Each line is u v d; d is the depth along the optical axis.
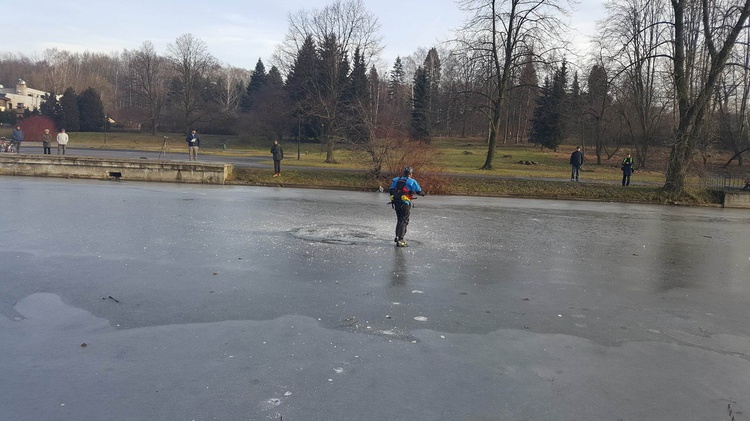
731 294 9.18
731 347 6.56
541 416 4.66
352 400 4.82
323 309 7.41
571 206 23.48
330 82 50.03
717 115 44.25
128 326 6.53
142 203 17.95
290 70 59.81
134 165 26.72
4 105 99.62
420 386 5.15
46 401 4.64
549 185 27.80
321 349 5.98
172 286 8.28
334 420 4.46
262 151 60.16
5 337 6.07
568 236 14.91
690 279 10.20
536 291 8.81
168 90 92.06
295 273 9.34
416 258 10.98
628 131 55.62
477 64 36.91
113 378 5.12
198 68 79.75
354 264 10.20
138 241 11.62
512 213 19.86
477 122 78.25
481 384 5.25
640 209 23.45
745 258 12.60
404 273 9.65
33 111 77.94
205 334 6.33
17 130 31.33
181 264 9.72
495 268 10.38
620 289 9.21
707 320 7.64
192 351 5.81
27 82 127.25
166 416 4.44
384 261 10.56
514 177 30.98
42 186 22.06
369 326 6.79
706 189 27.41
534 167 43.72
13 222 13.40
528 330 6.89
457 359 5.85
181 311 7.13
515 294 8.58
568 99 55.19
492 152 37.66
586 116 55.66
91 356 5.62
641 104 45.66
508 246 12.86
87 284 8.27
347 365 5.58
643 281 9.88
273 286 8.46
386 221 16.03
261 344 6.06
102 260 9.84
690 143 26.94
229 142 68.75
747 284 9.95
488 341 6.43
